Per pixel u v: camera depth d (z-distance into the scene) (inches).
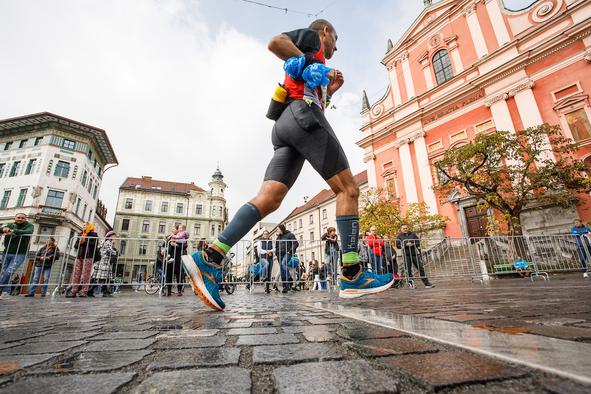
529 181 478.0
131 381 23.5
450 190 558.3
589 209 461.7
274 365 27.5
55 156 932.0
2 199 910.4
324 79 72.5
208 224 1636.3
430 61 709.3
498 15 608.1
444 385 19.8
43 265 247.1
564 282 218.2
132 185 1616.6
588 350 27.0
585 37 496.1
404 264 282.8
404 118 704.4
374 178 763.4
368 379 22.2
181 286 248.2
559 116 507.8
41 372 26.0
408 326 46.3
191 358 30.5
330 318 62.2
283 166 76.2
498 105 569.3
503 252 304.8
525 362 23.2
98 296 237.5
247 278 281.4
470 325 45.4
